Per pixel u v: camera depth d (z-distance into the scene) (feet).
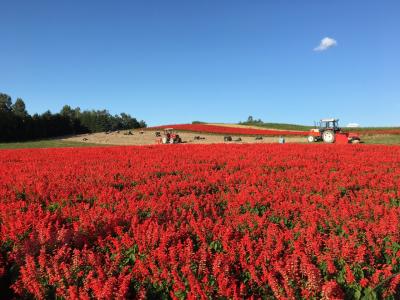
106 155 86.58
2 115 298.97
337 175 52.90
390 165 66.39
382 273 22.27
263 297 21.02
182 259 22.99
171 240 26.20
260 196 39.55
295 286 20.65
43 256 22.89
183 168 62.69
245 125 327.06
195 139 196.85
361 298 20.54
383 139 138.41
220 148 96.22
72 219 34.27
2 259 25.76
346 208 34.12
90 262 23.62
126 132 269.85
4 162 79.41
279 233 27.71
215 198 42.37
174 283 21.48
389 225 28.63
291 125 328.49
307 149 89.61
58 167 67.15
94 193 42.98
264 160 69.00
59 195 41.86
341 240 25.26
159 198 41.01
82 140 211.00
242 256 23.44
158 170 59.98
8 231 29.17
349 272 21.21
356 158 72.59
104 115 481.46
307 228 28.89
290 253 25.03
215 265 21.75
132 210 34.30
